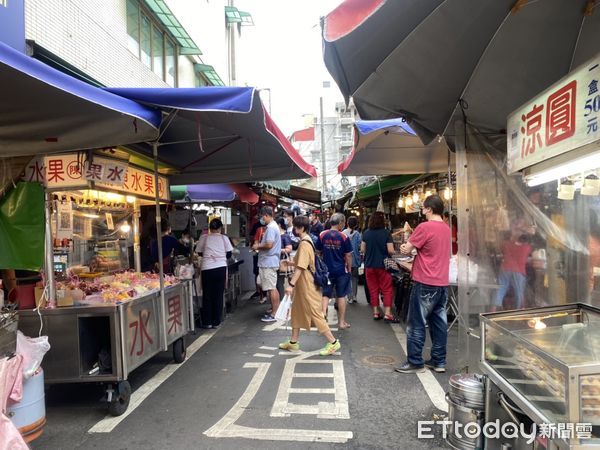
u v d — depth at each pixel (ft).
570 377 6.23
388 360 16.69
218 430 11.30
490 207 13.83
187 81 42.01
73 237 15.70
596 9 9.95
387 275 23.11
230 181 23.48
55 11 20.13
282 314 17.93
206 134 16.94
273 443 10.58
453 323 21.01
